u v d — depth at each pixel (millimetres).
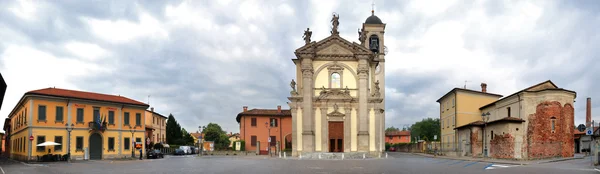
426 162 40688
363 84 55781
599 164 32531
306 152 53719
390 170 29766
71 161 46719
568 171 27641
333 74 57000
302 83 55688
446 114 70562
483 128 51906
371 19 81938
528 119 46312
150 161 45844
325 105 55938
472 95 65000
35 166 37531
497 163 38281
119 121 55438
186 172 28688
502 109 53969
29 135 47000
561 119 45688
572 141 46375
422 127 125938
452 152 59250
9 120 67375
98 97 54906
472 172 27734
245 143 77562
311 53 55531
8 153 66875
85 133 51500
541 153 45250
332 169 30953
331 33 57875
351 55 56625
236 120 92062
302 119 55031
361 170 29859
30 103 47562
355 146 55531
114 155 54312
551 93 45719
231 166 34938
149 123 80688
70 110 50500
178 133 101062
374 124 55812
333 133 55875
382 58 80625
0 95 36938
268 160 45719
